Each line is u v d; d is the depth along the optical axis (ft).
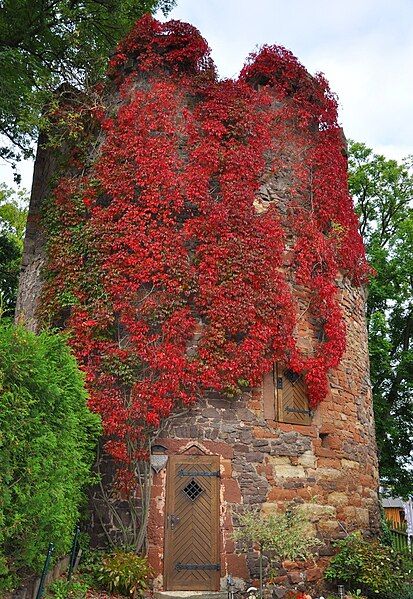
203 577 29.40
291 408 33.65
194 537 29.94
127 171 35.40
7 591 19.24
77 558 27.12
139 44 38.93
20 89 42.96
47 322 34.65
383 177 72.02
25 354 19.75
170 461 30.76
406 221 68.80
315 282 36.17
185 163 35.94
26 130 42.50
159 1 53.36
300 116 39.27
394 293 67.97
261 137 37.35
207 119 36.81
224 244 33.86
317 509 32.58
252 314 32.78
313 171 39.06
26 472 18.99
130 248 33.71
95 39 52.11
